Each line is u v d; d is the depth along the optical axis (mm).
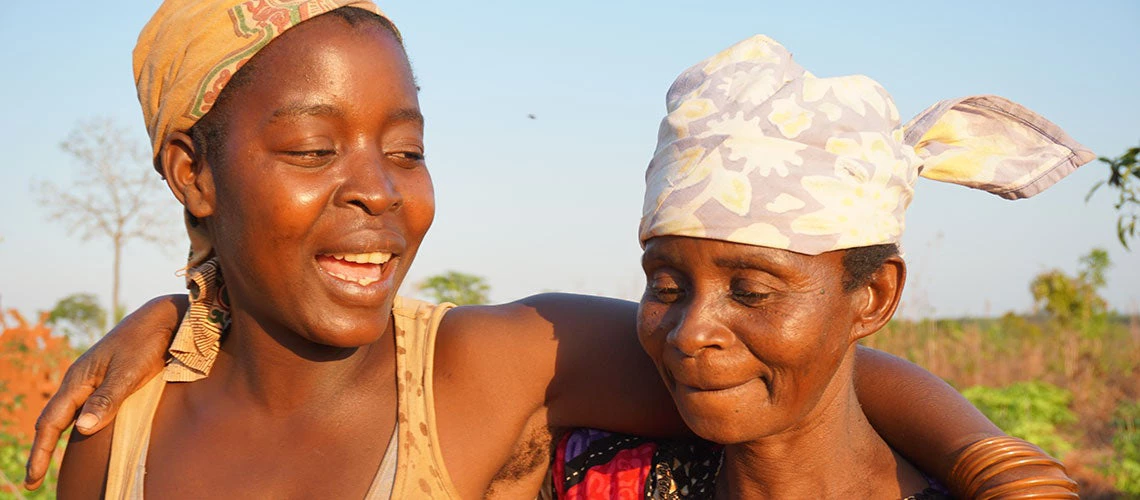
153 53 2242
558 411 2328
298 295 2129
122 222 26625
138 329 2467
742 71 1888
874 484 2008
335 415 2266
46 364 10484
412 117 2182
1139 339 17203
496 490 2340
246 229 2119
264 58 2080
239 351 2342
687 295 1889
